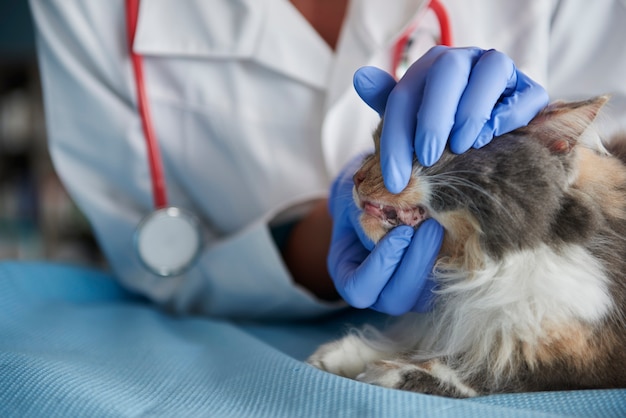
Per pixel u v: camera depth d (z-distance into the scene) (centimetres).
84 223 313
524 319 83
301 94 141
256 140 142
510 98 85
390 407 72
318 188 142
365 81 92
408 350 95
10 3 310
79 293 148
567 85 136
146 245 133
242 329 127
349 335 99
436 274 90
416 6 131
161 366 95
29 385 79
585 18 132
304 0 150
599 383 83
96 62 144
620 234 86
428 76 84
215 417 74
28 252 313
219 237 153
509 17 131
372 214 89
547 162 83
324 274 138
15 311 123
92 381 82
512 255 83
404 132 84
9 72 323
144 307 143
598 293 82
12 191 318
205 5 142
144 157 144
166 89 146
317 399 75
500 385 85
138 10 142
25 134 315
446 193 83
